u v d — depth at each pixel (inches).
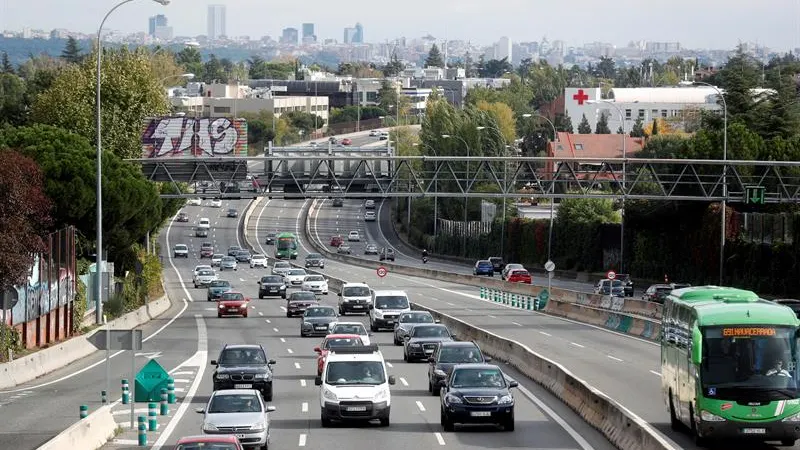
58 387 3097.9
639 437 1950.1
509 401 2292.1
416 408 2672.2
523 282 7317.9
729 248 6441.9
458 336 4210.1
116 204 5329.7
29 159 4254.4
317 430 2353.6
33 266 3732.8
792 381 2075.5
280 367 3533.5
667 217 7293.3
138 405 2709.2
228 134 7106.3
